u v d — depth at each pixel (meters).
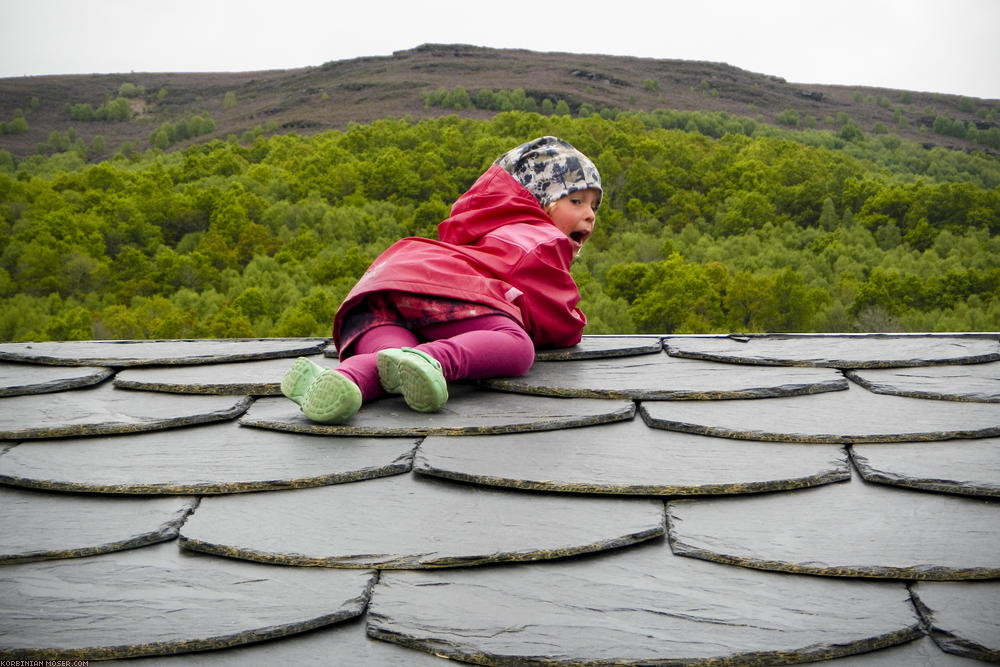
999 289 66.69
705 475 1.94
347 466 1.99
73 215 75.38
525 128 108.38
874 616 1.49
